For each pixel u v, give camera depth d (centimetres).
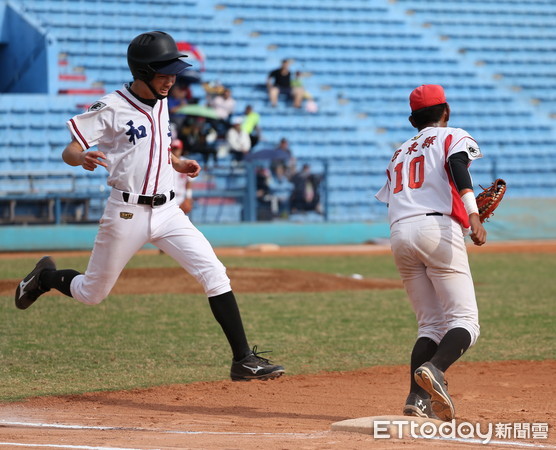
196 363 1702
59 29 6019
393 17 7244
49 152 5209
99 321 2234
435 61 6938
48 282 1388
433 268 1138
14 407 1280
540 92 6994
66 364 1673
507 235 5438
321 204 5228
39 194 4716
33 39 5572
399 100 6531
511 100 6844
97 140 1248
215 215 4994
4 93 5794
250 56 6406
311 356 1797
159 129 1270
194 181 4919
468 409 1270
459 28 7344
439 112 1195
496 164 5819
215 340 1969
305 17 6962
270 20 6800
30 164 5153
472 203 1080
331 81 6525
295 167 5194
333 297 2795
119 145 1252
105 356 1764
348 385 1497
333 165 5519
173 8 6556
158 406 1301
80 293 1340
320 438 1002
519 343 1973
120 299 2655
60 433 1067
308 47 6681
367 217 5528
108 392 1409
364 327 2192
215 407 1298
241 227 4975
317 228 5159
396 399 1368
